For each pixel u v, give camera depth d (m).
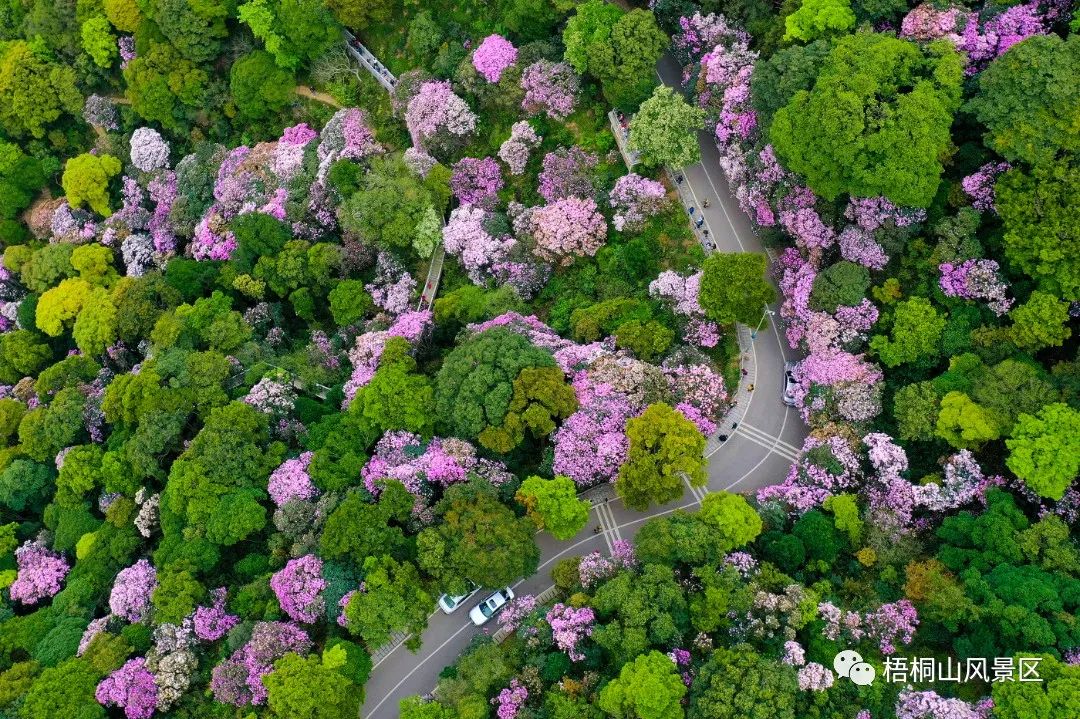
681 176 111.00
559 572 88.50
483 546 86.38
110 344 120.56
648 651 80.19
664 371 97.31
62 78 142.38
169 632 91.12
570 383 97.00
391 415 97.94
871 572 86.69
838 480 89.69
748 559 84.81
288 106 134.00
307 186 123.12
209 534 95.31
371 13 126.94
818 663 78.31
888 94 92.62
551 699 79.69
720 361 101.62
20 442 117.69
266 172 126.81
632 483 88.88
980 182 92.94
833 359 93.88
